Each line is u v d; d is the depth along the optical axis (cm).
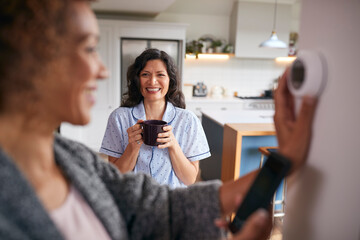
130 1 397
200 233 64
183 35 485
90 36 43
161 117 153
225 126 306
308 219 54
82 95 44
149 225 65
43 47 39
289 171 52
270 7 531
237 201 60
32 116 43
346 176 45
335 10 46
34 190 43
